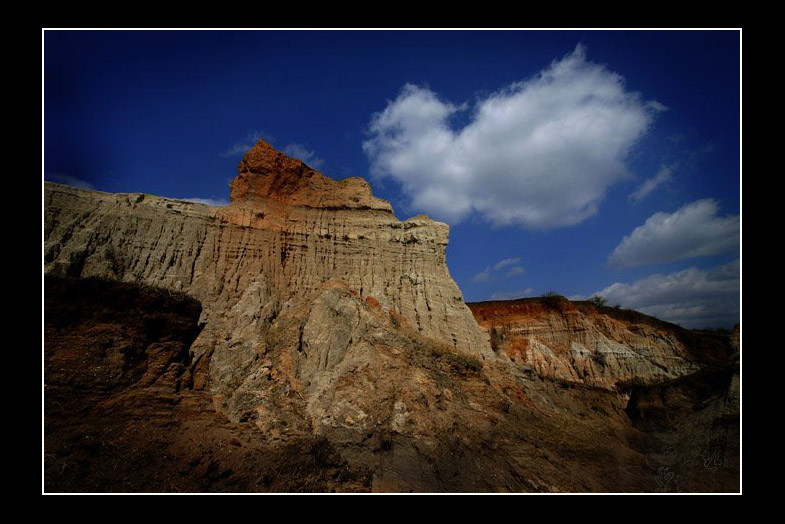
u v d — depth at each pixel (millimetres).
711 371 37156
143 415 17969
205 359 23484
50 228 24391
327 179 37812
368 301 32062
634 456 26453
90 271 23938
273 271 30469
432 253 36812
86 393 17547
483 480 19500
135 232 27000
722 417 28656
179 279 26859
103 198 27297
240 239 30391
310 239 33344
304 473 17438
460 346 33156
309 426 21109
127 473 15016
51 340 18109
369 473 18406
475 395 26141
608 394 44031
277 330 26984
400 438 20625
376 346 25703
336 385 22906
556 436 25156
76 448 15109
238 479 16234
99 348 19031
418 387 23547
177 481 15367
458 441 21453
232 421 20375
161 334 22203
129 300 21531
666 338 62719
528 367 36781
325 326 26641
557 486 20281
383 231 36375
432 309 34031
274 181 34156
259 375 23078
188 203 29891
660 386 39344
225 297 27531
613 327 65375
